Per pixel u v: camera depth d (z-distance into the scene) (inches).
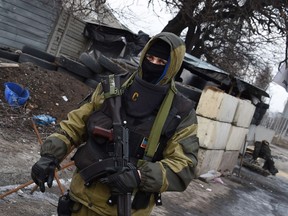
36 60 402.9
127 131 84.4
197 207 278.5
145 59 88.5
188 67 436.5
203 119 364.2
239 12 669.3
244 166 600.7
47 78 358.6
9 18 631.8
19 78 334.3
